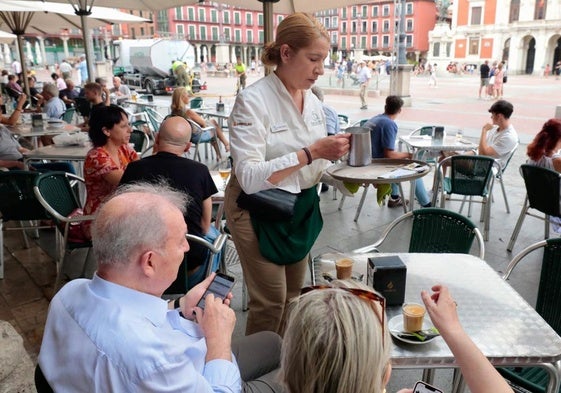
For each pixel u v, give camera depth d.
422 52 61.38
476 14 46.81
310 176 1.96
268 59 1.83
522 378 1.72
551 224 4.06
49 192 3.11
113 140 3.08
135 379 0.98
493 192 5.49
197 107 10.20
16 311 2.93
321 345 0.86
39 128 6.11
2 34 12.85
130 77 24.02
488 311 1.66
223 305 1.33
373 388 0.88
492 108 4.78
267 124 1.83
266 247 1.92
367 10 65.44
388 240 4.16
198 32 61.66
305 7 4.96
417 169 2.40
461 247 2.34
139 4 6.98
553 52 43.44
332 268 1.99
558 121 3.71
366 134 2.24
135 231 1.06
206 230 2.51
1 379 1.95
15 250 3.86
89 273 3.40
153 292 1.12
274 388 1.50
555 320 2.03
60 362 1.04
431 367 1.42
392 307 1.69
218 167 6.88
